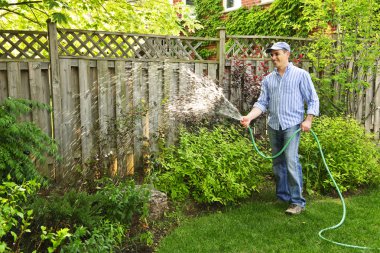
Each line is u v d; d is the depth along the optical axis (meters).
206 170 4.39
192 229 3.70
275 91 4.09
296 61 6.18
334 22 6.18
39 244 2.81
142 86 5.40
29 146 4.23
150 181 4.29
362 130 5.36
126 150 5.24
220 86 5.80
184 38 5.64
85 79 5.08
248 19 10.28
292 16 8.61
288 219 3.94
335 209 4.22
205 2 12.33
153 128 5.45
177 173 4.39
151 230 3.68
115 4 6.50
